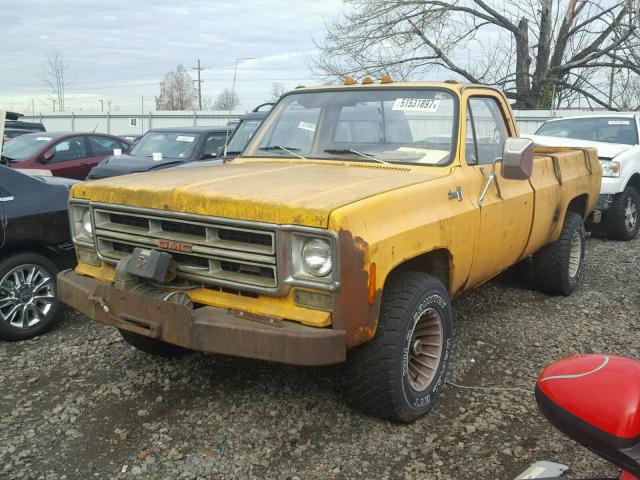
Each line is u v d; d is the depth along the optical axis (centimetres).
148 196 367
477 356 487
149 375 447
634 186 1016
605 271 766
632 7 2159
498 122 512
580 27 2428
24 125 1764
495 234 457
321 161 460
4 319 509
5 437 363
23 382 439
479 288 670
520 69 2444
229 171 426
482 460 344
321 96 502
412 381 378
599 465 338
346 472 331
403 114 459
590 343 516
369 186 362
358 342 329
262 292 331
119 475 328
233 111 2862
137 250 368
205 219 343
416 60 2392
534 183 527
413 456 346
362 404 367
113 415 390
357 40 2355
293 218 318
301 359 311
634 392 181
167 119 3000
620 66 2288
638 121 1073
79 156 1245
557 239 614
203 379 441
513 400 414
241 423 379
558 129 1132
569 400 188
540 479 214
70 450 351
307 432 370
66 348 503
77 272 423
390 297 359
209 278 349
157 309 346
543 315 587
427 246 370
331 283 314
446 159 431
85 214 416
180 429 373
